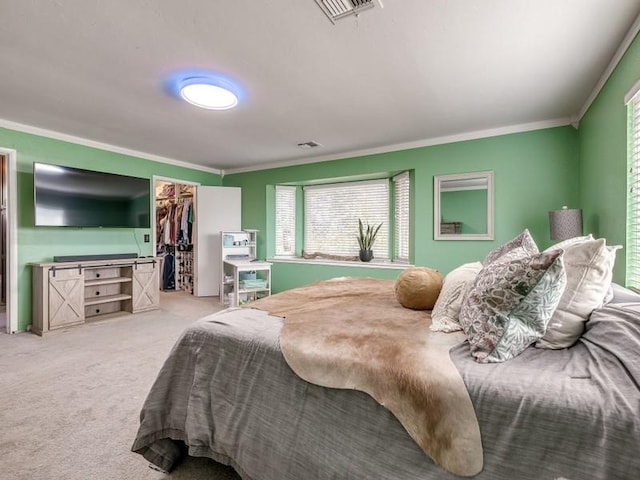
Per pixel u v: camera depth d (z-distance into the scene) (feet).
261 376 4.26
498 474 2.81
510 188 11.49
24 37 6.31
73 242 13.06
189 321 13.04
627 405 2.60
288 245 18.04
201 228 17.92
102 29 6.08
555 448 2.68
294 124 11.23
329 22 5.88
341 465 3.48
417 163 13.23
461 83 8.21
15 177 11.35
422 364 3.46
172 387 4.90
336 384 3.65
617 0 5.30
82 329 11.84
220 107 9.11
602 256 4.00
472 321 3.93
